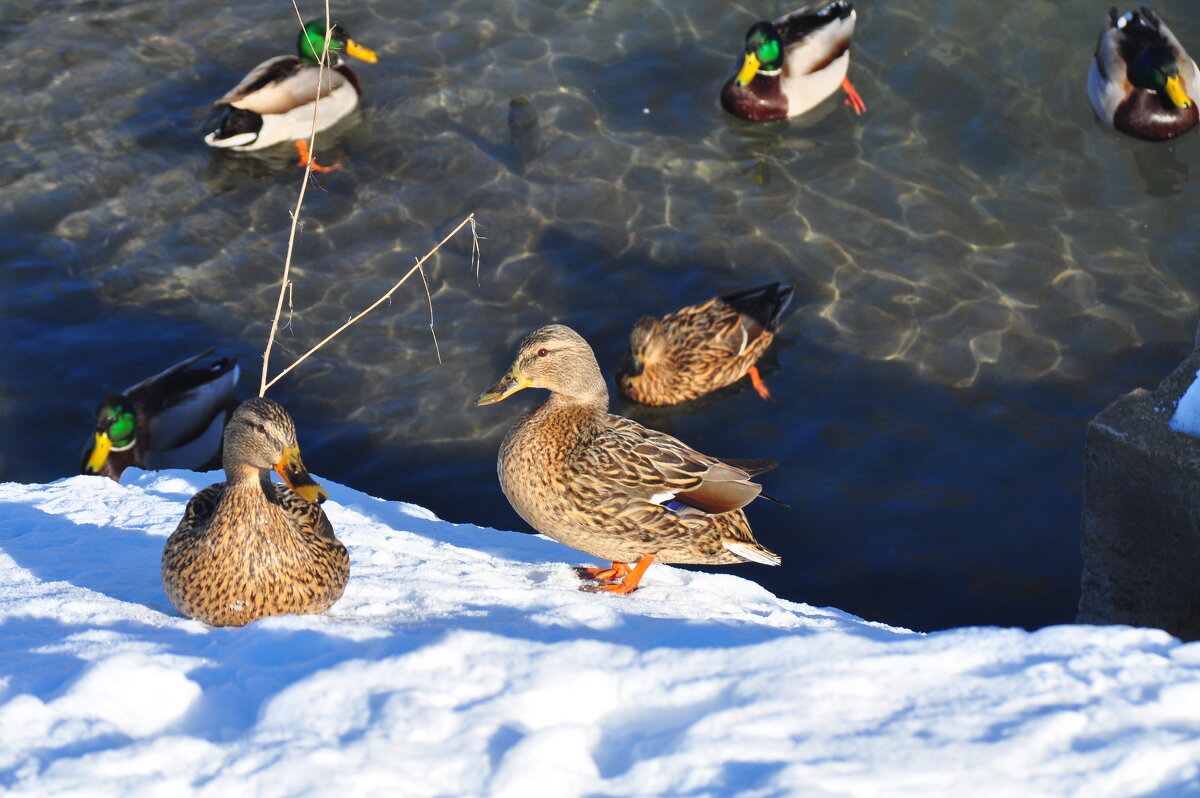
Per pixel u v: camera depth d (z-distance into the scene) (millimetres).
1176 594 5152
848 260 11156
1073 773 2344
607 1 14125
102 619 4223
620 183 11953
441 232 11414
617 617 3812
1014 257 11109
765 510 9055
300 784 2420
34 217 11555
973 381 9938
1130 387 9742
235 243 11391
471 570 5609
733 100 12609
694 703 2719
